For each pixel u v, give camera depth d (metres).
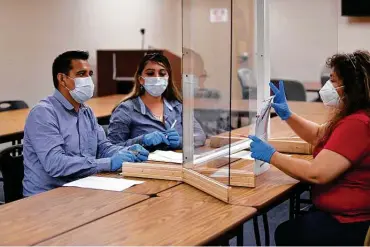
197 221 1.83
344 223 2.12
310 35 6.55
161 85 3.28
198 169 2.29
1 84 5.93
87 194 2.18
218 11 7.84
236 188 2.23
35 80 6.35
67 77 2.67
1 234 1.75
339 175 2.09
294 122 2.62
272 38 6.79
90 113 2.88
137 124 3.30
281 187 2.24
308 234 2.09
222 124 3.77
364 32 6.06
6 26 5.95
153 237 1.69
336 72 2.20
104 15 7.38
